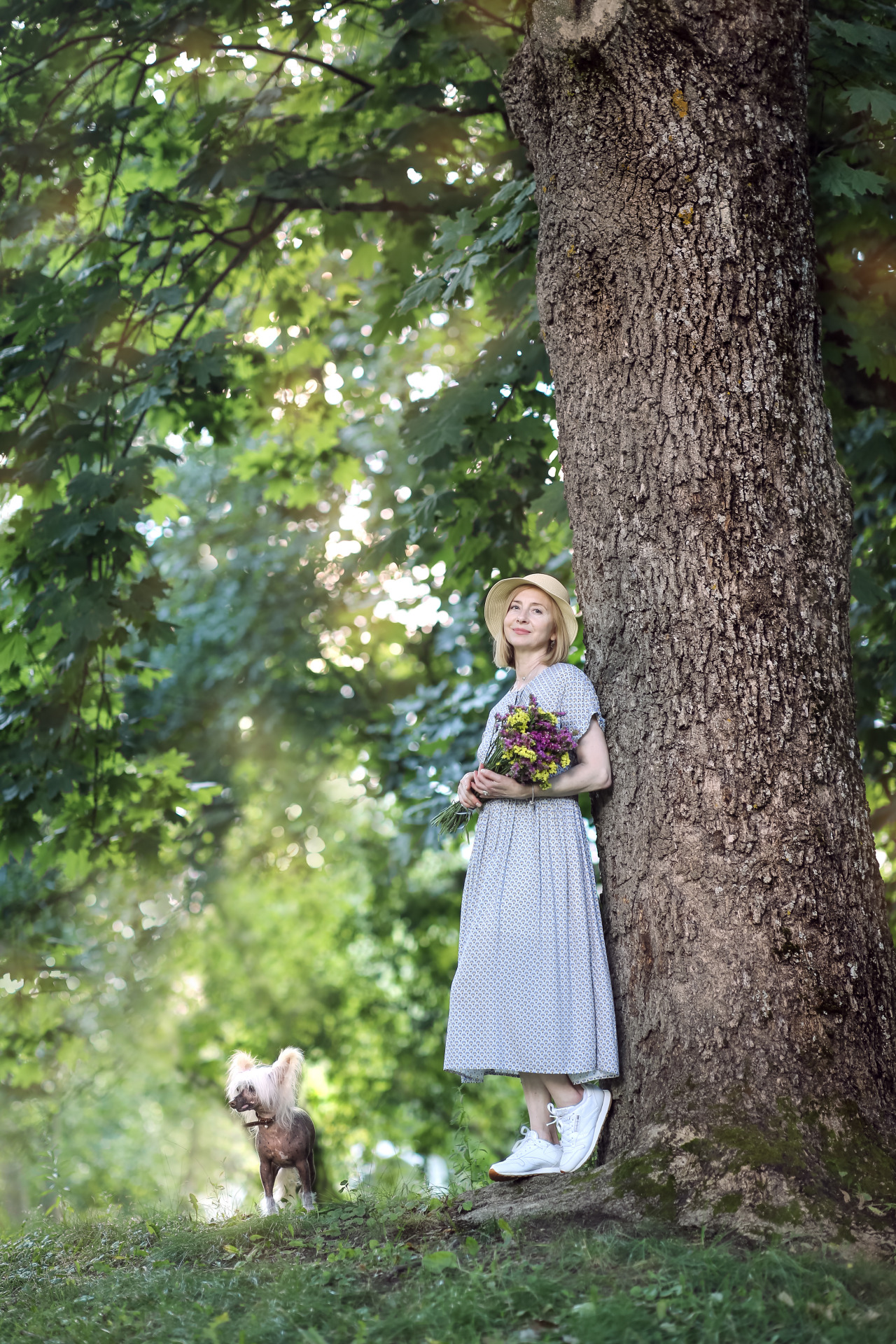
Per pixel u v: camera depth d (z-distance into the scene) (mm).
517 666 4008
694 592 3479
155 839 8023
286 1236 3473
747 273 3623
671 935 3320
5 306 6668
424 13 6102
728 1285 2486
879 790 7734
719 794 3340
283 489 9742
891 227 5434
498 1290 2605
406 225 7266
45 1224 4605
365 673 14047
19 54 6535
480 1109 16000
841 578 3568
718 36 3701
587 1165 3508
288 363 8797
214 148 6832
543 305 3934
